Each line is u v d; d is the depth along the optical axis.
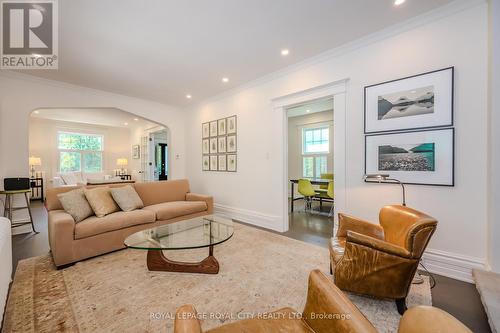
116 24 2.23
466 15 1.97
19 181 3.27
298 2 1.97
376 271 1.52
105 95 4.32
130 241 2.06
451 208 2.06
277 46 2.71
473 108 1.95
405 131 2.29
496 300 1.40
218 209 4.54
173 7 2.00
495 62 1.77
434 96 2.13
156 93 4.44
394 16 2.18
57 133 7.11
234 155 4.21
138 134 7.96
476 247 1.95
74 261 2.28
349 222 2.11
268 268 2.20
